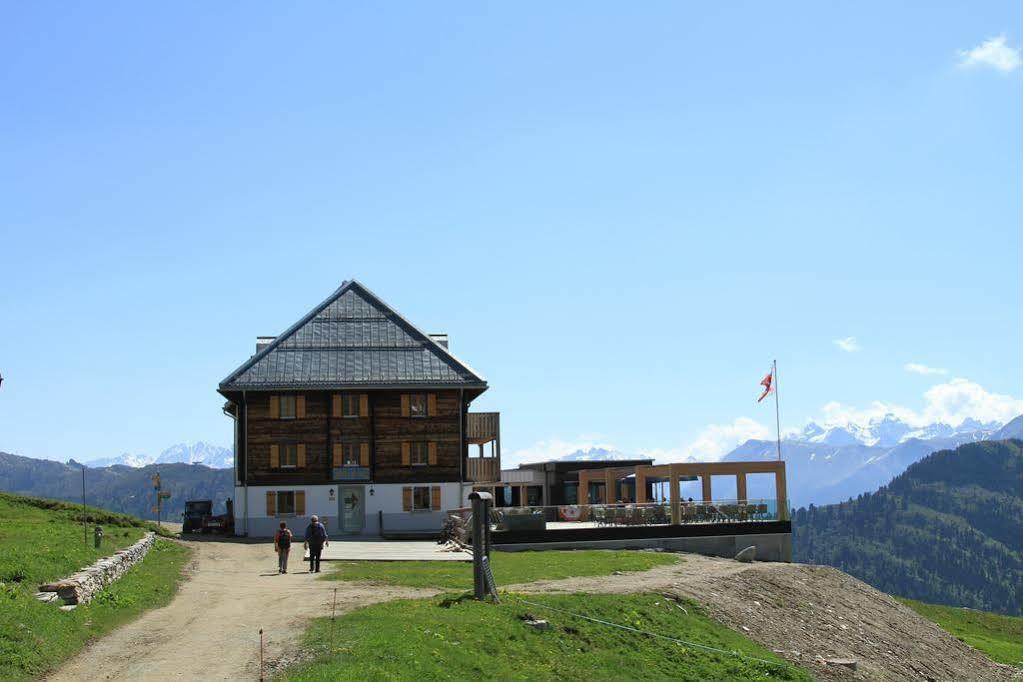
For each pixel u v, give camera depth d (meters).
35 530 40.47
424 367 70.38
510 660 26.53
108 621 27.56
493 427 73.94
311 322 72.56
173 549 50.28
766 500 63.81
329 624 26.94
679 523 59.78
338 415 68.94
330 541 60.31
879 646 43.50
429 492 69.06
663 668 30.39
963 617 64.25
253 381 68.06
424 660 23.80
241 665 22.92
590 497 88.50
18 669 21.47
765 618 40.56
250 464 67.88
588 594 35.56
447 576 40.19
